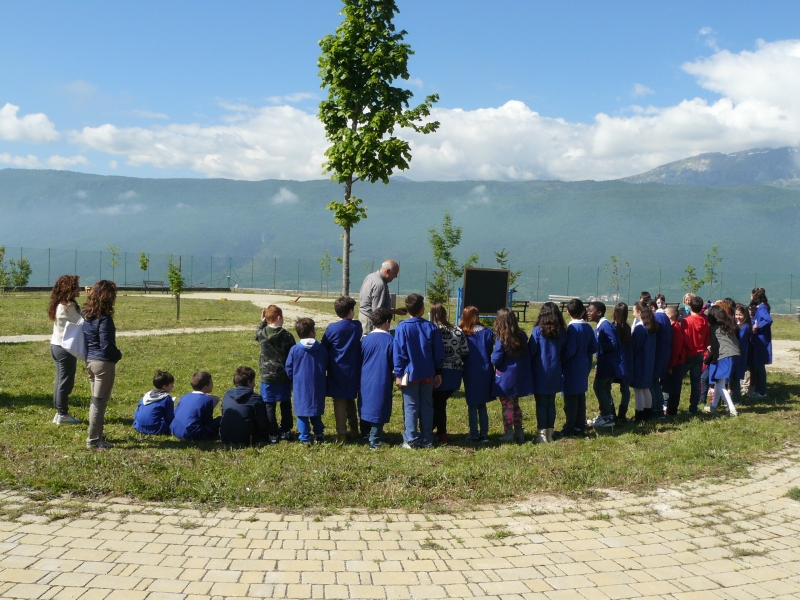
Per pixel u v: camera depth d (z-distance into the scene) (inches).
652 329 357.1
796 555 183.3
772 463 270.4
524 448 284.4
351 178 406.6
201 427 295.1
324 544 180.7
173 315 1044.5
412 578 162.4
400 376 286.7
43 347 621.0
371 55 391.2
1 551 168.2
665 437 313.3
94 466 238.5
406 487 226.8
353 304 304.8
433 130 404.2
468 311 317.7
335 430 335.0
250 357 598.9
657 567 173.6
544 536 192.1
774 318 1350.9
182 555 170.2
